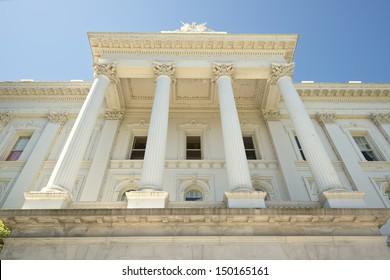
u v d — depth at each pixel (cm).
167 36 2189
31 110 2611
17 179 2064
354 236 1225
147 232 1206
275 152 2273
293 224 1255
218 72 2041
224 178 2070
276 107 2528
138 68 2083
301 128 1697
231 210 1230
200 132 2475
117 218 1205
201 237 1193
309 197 1952
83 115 1705
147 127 2459
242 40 2184
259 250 1178
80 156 1512
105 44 2188
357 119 2695
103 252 1148
